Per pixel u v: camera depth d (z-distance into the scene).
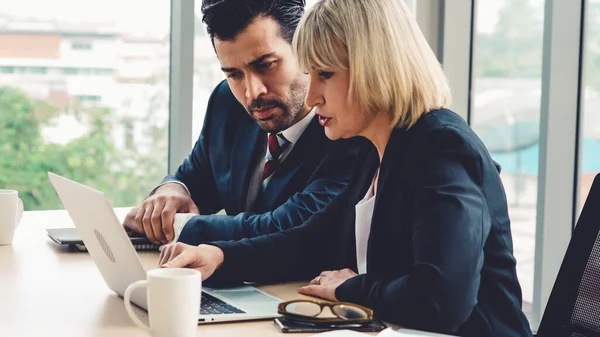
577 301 1.45
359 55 1.52
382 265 1.54
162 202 2.09
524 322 1.49
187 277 1.24
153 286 1.24
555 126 2.75
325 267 1.81
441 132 1.47
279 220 1.83
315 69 1.58
